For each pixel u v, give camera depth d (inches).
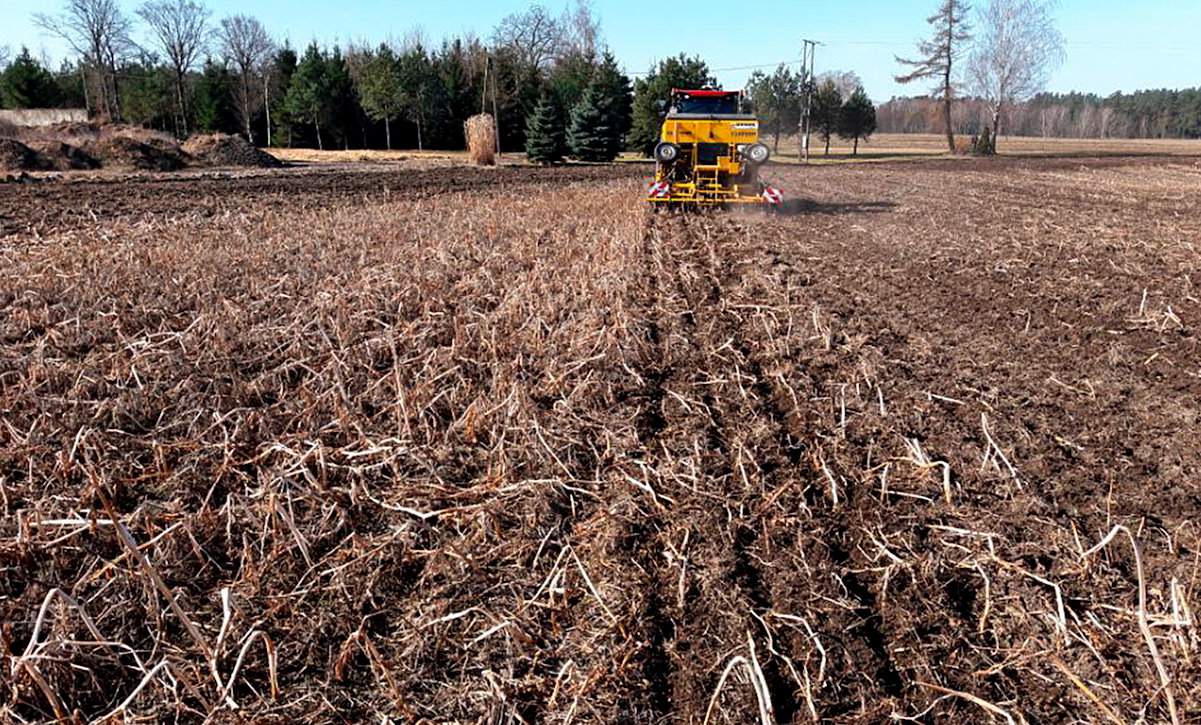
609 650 141.3
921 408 240.8
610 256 441.7
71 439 214.2
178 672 129.7
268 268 412.5
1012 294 385.1
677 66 2017.7
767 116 2341.3
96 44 2662.4
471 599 155.6
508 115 2258.9
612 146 1824.6
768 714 124.2
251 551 168.7
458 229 550.9
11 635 144.8
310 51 2222.0
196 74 2817.4
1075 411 239.5
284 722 127.3
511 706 128.8
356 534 176.2
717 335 314.5
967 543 171.0
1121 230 600.1
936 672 136.9
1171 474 198.8
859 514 182.5
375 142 2370.8
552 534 175.2
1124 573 160.7
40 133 1416.1
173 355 272.8
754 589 157.8
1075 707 129.0
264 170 1392.7
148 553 166.6
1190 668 133.9
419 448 210.1
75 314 326.6
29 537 166.7
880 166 1684.3
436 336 303.1
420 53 2256.4
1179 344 301.3
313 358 277.0
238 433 215.9
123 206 740.7
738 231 589.3
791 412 239.9
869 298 378.0
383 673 135.3
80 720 126.6
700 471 198.8
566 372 258.2
